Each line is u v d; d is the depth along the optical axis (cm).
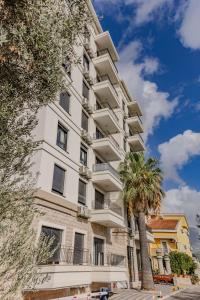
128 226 2714
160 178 2478
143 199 2286
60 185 1650
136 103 3647
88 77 2388
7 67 523
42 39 521
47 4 542
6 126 516
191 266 3691
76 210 1766
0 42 425
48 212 1447
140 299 1627
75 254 1681
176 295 2016
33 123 572
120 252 2402
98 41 2847
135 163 2459
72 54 630
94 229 2005
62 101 1875
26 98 545
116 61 3100
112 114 2430
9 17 482
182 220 4653
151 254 3972
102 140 2248
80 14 623
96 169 2162
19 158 545
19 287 492
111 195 2650
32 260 521
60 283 1248
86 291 1681
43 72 550
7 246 495
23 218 528
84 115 2269
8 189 516
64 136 1819
